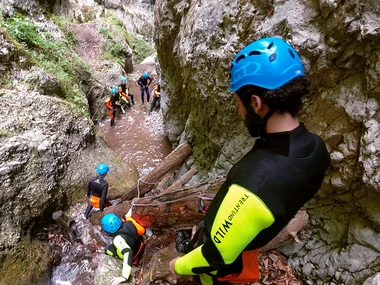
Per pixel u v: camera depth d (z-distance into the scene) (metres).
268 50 1.08
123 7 21.86
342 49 2.62
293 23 2.91
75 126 6.48
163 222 3.84
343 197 2.99
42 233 4.92
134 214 3.96
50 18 10.62
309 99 3.09
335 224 3.13
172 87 6.89
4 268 4.03
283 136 1.11
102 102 10.46
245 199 1.05
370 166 2.51
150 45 21.34
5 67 6.19
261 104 1.08
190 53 4.62
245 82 1.09
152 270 3.15
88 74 10.19
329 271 3.01
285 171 1.06
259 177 1.05
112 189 6.18
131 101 11.84
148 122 10.04
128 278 3.62
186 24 4.92
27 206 4.75
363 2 2.37
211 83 4.32
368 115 2.55
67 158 5.93
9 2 8.72
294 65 1.07
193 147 5.76
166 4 5.77
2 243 4.16
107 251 4.00
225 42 3.94
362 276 2.76
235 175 1.14
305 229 3.38
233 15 3.76
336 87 2.83
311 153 1.14
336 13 2.54
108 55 13.48
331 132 2.92
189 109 6.48
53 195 5.29
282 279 3.24
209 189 3.41
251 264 1.68
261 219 1.04
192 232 3.49
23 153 5.00
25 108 5.76
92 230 4.88
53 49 8.88
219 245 1.18
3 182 4.54
